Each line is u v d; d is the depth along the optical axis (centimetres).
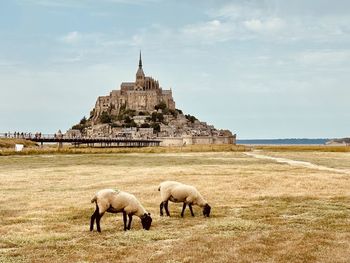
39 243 1664
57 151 9462
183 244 1622
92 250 1559
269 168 5456
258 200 2742
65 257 1466
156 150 11569
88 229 1908
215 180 3884
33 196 2930
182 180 3903
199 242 1652
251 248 1558
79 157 8088
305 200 2728
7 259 1442
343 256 1454
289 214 2255
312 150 14075
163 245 1627
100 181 3884
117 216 2191
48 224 2025
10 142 11194
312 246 1583
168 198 2198
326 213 2259
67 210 2389
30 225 2003
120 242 1667
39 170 5069
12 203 2625
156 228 1923
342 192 3080
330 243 1627
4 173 4659
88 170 5094
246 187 3378
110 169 5256
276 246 1589
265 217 2173
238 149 13762
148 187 3419
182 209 2359
